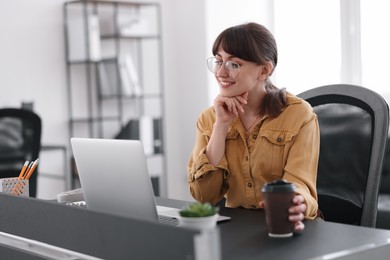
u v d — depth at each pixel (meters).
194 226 1.53
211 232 1.14
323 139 2.29
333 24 4.86
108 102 5.54
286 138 2.06
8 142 4.01
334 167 2.24
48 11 5.20
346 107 2.27
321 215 2.06
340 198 2.21
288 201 1.57
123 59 5.32
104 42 5.51
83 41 5.36
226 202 2.22
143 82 5.72
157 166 5.83
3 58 5.02
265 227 1.71
